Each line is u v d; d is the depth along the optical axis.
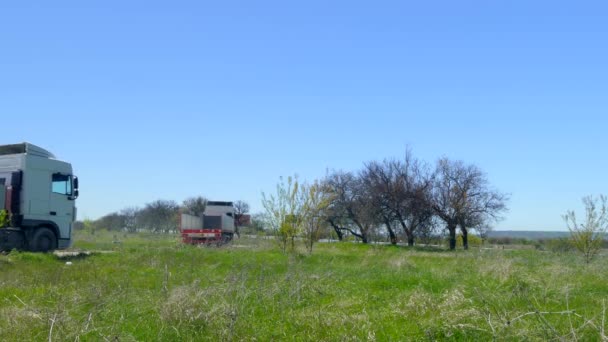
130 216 72.94
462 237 51.38
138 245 28.44
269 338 7.91
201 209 64.62
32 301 10.02
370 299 10.51
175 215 68.25
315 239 25.53
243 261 17.78
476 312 8.04
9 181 21.45
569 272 14.30
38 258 19.31
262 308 9.55
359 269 16.16
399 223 51.81
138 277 14.48
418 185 49.47
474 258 21.91
